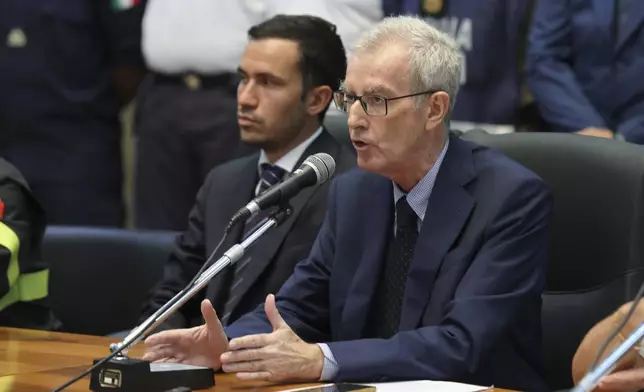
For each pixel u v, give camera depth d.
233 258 5.93
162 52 11.75
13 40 12.56
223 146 11.69
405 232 7.15
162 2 11.76
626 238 7.32
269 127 8.66
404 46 6.93
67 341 7.37
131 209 14.02
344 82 7.10
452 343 6.46
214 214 8.85
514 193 6.88
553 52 10.36
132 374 5.67
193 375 5.92
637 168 7.31
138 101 12.11
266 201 6.00
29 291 8.45
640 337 4.66
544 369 7.02
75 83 12.78
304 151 8.77
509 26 10.77
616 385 5.88
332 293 7.32
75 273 9.62
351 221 7.36
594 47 10.20
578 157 7.58
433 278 6.88
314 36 8.73
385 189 7.34
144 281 9.54
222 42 11.55
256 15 11.47
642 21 10.01
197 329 6.41
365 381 6.27
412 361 6.34
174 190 11.91
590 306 7.49
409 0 10.82
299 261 8.28
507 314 6.62
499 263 6.73
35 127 12.69
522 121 11.11
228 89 11.66
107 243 9.65
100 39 12.88
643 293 5.17
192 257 8.95
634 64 10.04
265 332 7.15
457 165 7.07
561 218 7.61
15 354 6.82
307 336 7.40
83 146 12.90
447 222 6.95
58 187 12.83
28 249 8.31
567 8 10.34
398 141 6.94
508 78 10.80
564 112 10.16
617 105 10.13
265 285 8.38
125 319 9.58
